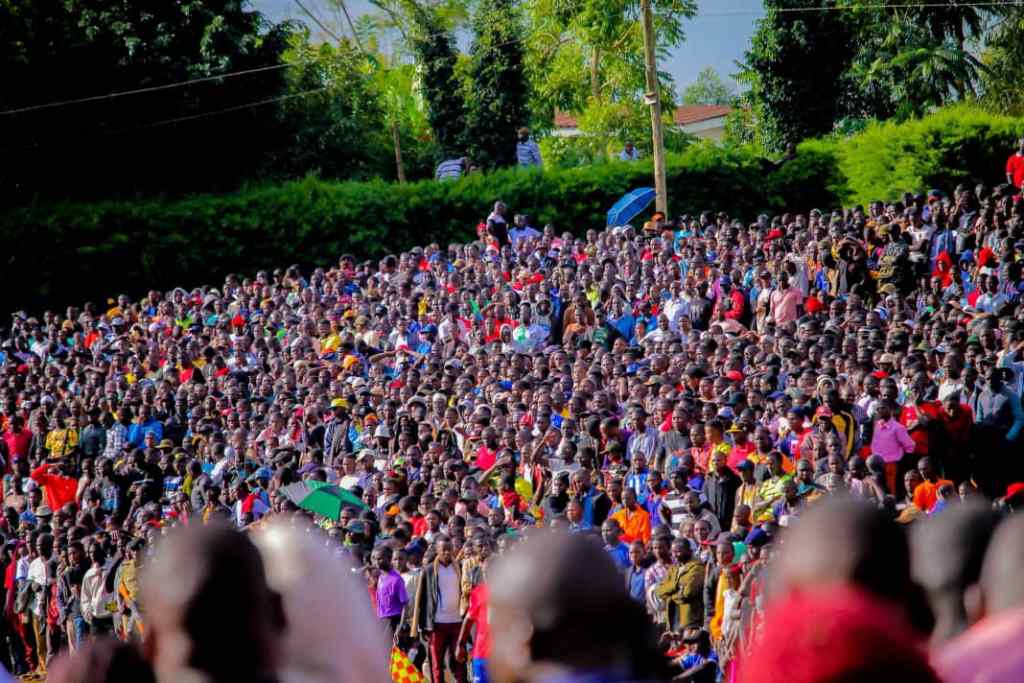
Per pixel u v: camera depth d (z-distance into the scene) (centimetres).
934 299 4803
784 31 10012
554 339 5444
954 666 703
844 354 4072
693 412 3766
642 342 4869
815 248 5334
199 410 5256
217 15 9450
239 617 608
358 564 3556
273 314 6322
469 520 3444
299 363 5534
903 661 548
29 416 5650
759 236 5875
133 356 6131
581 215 8638
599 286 5481
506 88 11075
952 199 7950
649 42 7819
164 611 606
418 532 3691
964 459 3581
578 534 618
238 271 8362
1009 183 6228
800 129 10100
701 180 8650
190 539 620
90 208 8075
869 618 560
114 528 4181
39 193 8638
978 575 769
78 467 5253
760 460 3319
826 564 591
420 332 5688
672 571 3019
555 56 13450
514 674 570
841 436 3512
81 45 8844
